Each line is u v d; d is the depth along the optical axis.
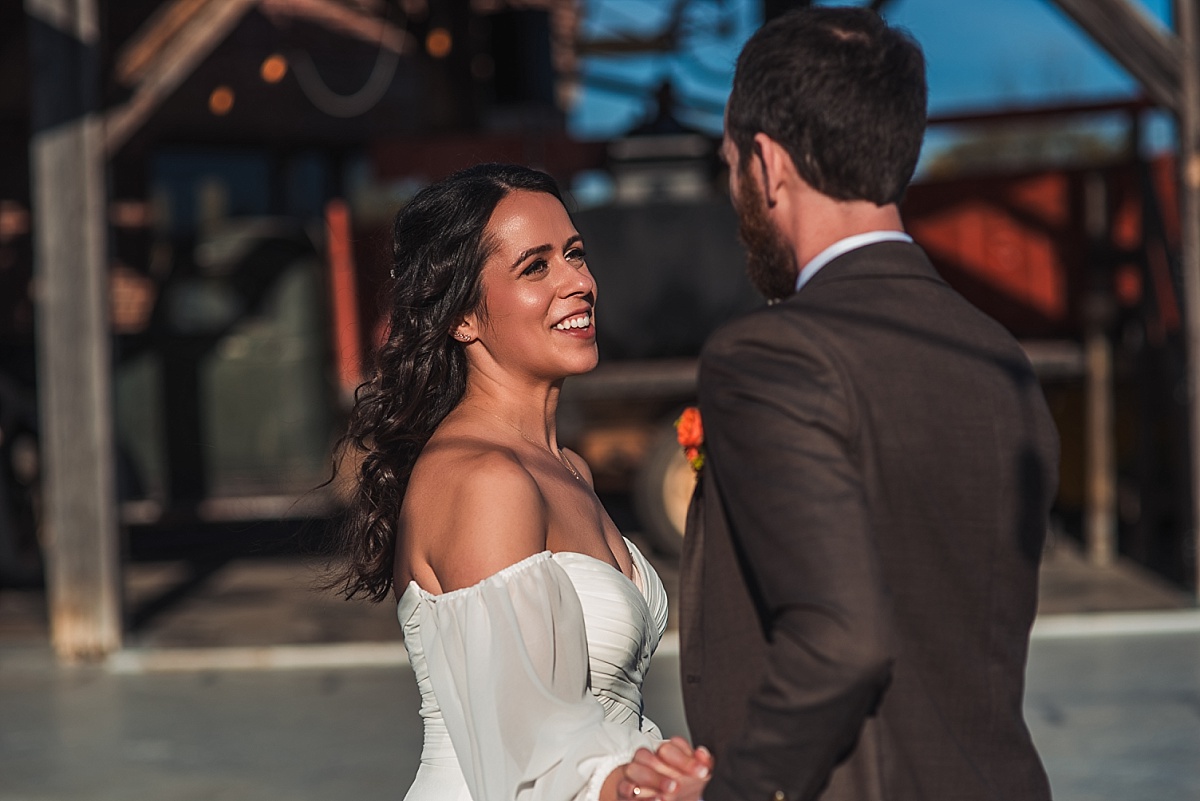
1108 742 5.81
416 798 2.34
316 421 12.07
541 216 2.44
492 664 2.10
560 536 2.32
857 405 1.75
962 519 1.79
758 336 1.79
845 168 1.85
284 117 13.99
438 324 2.43
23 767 5.77
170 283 12.14
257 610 9.41
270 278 12.16
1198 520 8.77
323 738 6.13
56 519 8.01
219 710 6.73
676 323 9.96
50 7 7.86
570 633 2.17
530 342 2.41
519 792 2.07
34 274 12.73
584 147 10.43
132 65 7.92
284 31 13.94
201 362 12.11
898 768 1.75
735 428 1.75
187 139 13.60
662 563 9.54
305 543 2.68
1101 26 8.20
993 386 1.85
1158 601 8.76
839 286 1.86
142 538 13.31
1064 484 11.84
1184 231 8.42
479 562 2.16
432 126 11.86
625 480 9.93
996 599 1.81
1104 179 10.95
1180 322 9.55
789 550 1.65
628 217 9.98
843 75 1.84
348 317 10.53
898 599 1.75
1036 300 11.16
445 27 11.73
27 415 10.53
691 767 1.88
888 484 1.76
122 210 13.17
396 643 8.11
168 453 12.03
